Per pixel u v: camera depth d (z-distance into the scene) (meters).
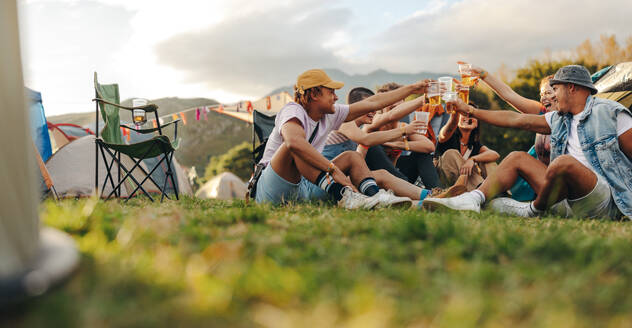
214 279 1.04
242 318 0.87
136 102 4.26
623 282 1.09
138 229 1.51
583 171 2.88
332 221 1.95
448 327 0.82
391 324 0.85
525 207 3.05
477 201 3.02
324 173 2.98
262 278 1.02
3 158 1.07
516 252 1.37
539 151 3.96
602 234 2.00
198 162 68.56
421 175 4.41
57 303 0.87
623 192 2.93
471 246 1.42
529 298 0.97
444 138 4.59
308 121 3.22
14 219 1.07
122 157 6.46
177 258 1.21
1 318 0.86
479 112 3.59
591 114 3.12
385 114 3.95
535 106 4.00
